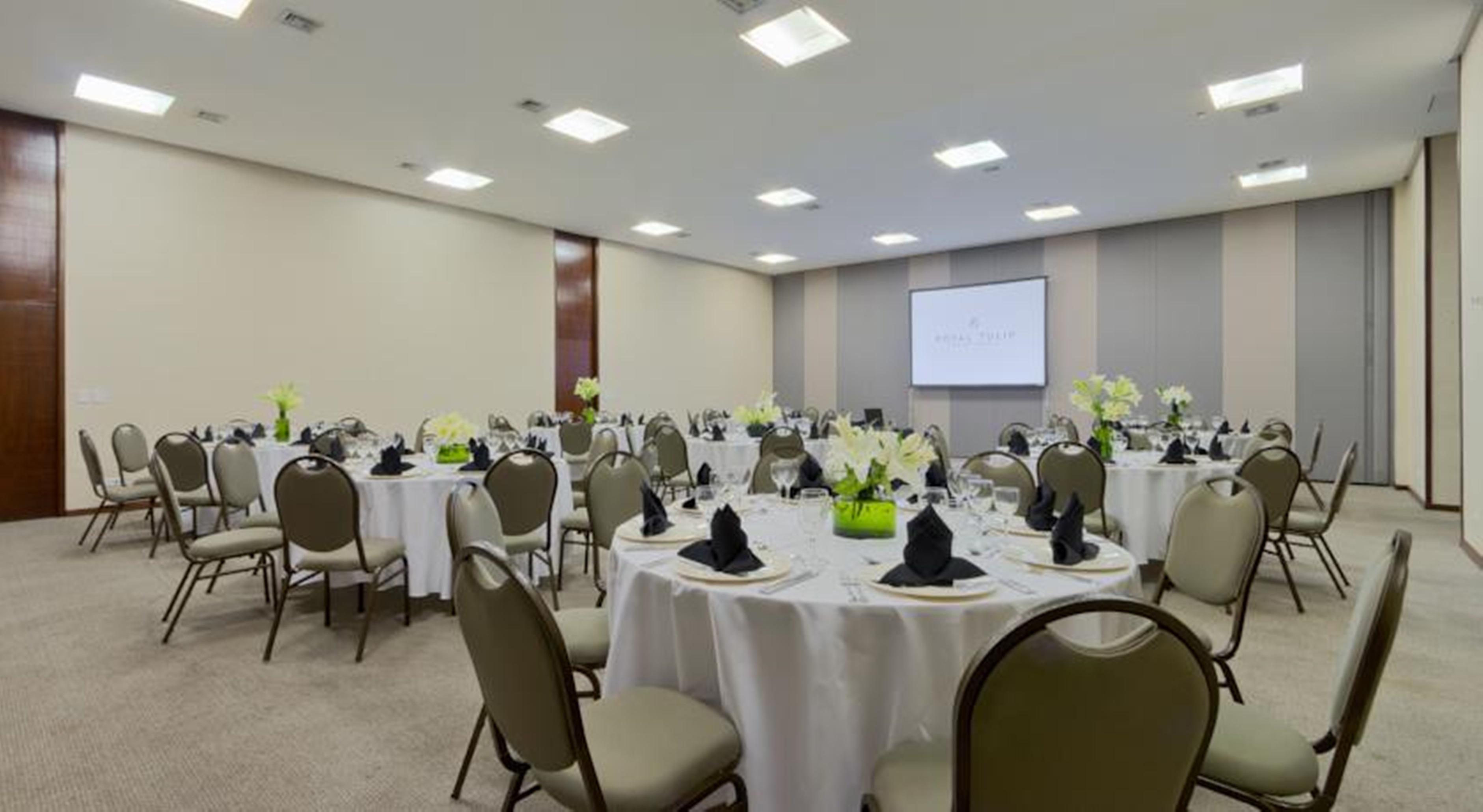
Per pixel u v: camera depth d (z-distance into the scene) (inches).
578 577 173.5
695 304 467.2
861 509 88.0
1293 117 229.9
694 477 258.7
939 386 447.5
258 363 275.4
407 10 163.9
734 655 64.4
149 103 221.9
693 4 161.0
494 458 177.0
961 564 70.7
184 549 125.0
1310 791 55.9
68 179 235.1
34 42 178.5
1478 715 100.2
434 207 330.6
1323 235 328.8
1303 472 164.7
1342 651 59.9
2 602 150.0
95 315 240.8
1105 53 184.1
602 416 369.1
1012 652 39.1
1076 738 39.7
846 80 199.8
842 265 490.9
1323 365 330.0
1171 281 368.5
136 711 101.2
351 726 97.1
